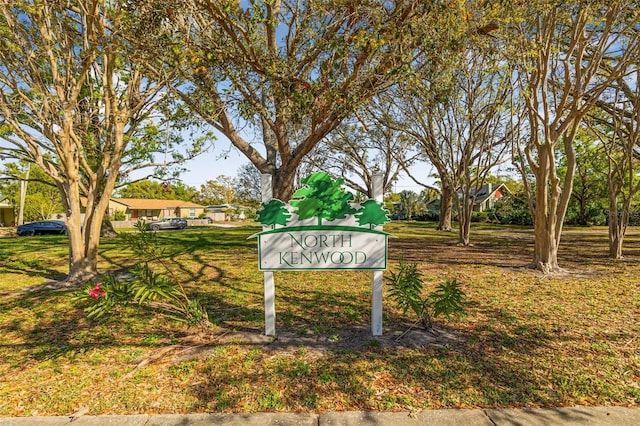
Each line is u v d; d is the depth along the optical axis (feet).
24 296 21.99
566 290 21.49
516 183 138.82
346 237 13.74
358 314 17.07
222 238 54.29
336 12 20.18
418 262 32.65
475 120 43.65
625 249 42.50
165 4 17.37
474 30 18.06
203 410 9.38
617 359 12.03
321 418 8.91
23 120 26.91
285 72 18.67
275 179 32.48
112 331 15.26
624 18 22.97
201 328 14.11
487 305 18.29
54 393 10.35
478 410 9.18
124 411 9.40
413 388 10.29
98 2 19.77
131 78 26.89
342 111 19.26
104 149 27.68
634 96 33.37
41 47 23.36
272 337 14.14
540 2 19.06
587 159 74.79
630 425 8.53
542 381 10.61
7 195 113.09
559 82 32.50
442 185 78.33
